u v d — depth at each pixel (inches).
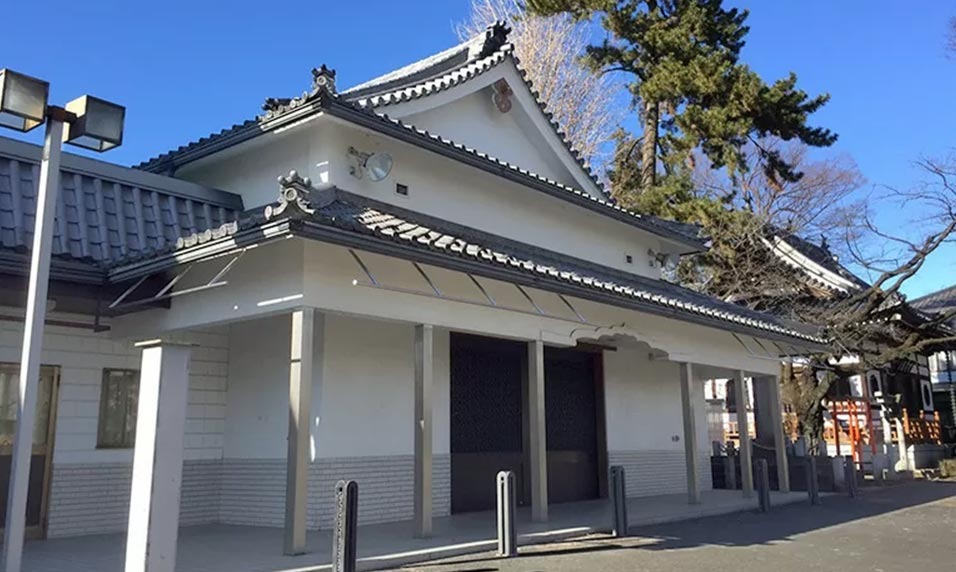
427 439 353.4
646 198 877.8
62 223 355.3
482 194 506.0
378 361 424.5
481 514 456.1
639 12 901.8
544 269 382.3
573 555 332.2
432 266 354.3
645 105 991.0
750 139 901.8
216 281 350.3
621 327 492.7
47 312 362.0
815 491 596.4
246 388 422.0
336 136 413.1
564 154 589.0
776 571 305.7
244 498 407.8
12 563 223.9
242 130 420.8
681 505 530.9
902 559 341.1
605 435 594.2
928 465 1123.9
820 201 1057.5
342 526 263.6
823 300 1011.9
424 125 487.8
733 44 884.0
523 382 528.7
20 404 233.8
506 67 536.7
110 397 383.9
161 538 193.6
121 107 255.6
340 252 328.8
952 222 860.6
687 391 545.3
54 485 358.0
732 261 953.5
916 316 1015.6
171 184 414.9
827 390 912.3
